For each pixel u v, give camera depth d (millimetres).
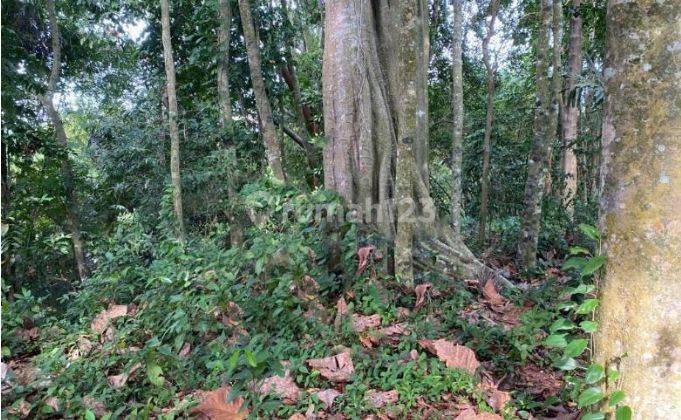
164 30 6941
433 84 11016
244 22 7145
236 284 4352
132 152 8422
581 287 2121
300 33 11766
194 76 9328
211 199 7836
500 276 5480
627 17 1745
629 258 1750
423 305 4266
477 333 3676
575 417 2574
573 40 9062
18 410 2938
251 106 9578
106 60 11008
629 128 1749
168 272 4480
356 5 5617
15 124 6750
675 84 1643
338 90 5555
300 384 3150
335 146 5578
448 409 2811
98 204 9312
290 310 4051
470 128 10508
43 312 4805
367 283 4410
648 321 1697
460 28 7371
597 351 1919
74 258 8836
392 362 3252
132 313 4430
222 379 3070
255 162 8211
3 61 6887
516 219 9250
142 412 2795
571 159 10570
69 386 3150
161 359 3330
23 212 7430
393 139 5641
